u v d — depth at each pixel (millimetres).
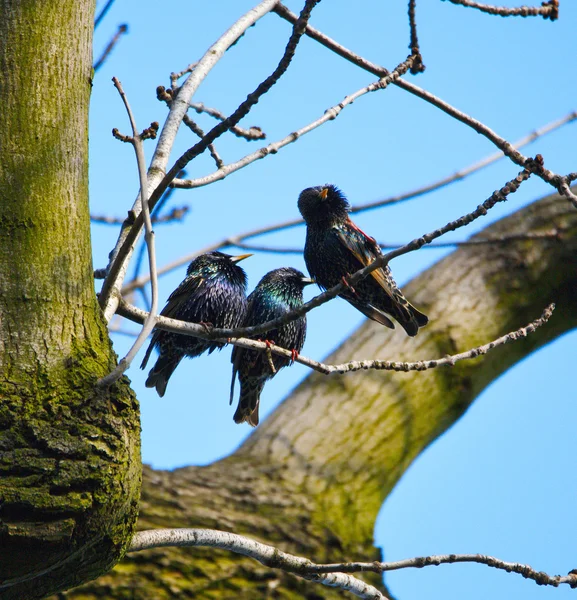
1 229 6727
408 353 14633
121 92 7348
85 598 10609
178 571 11125
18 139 6938
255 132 10359
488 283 15578
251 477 12953
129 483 6527
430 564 7715
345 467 13453
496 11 10328
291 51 6973
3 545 5949
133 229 7336
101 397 6504
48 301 6688
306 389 14641
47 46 7160
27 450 6133
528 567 7773
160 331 11781
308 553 11906
